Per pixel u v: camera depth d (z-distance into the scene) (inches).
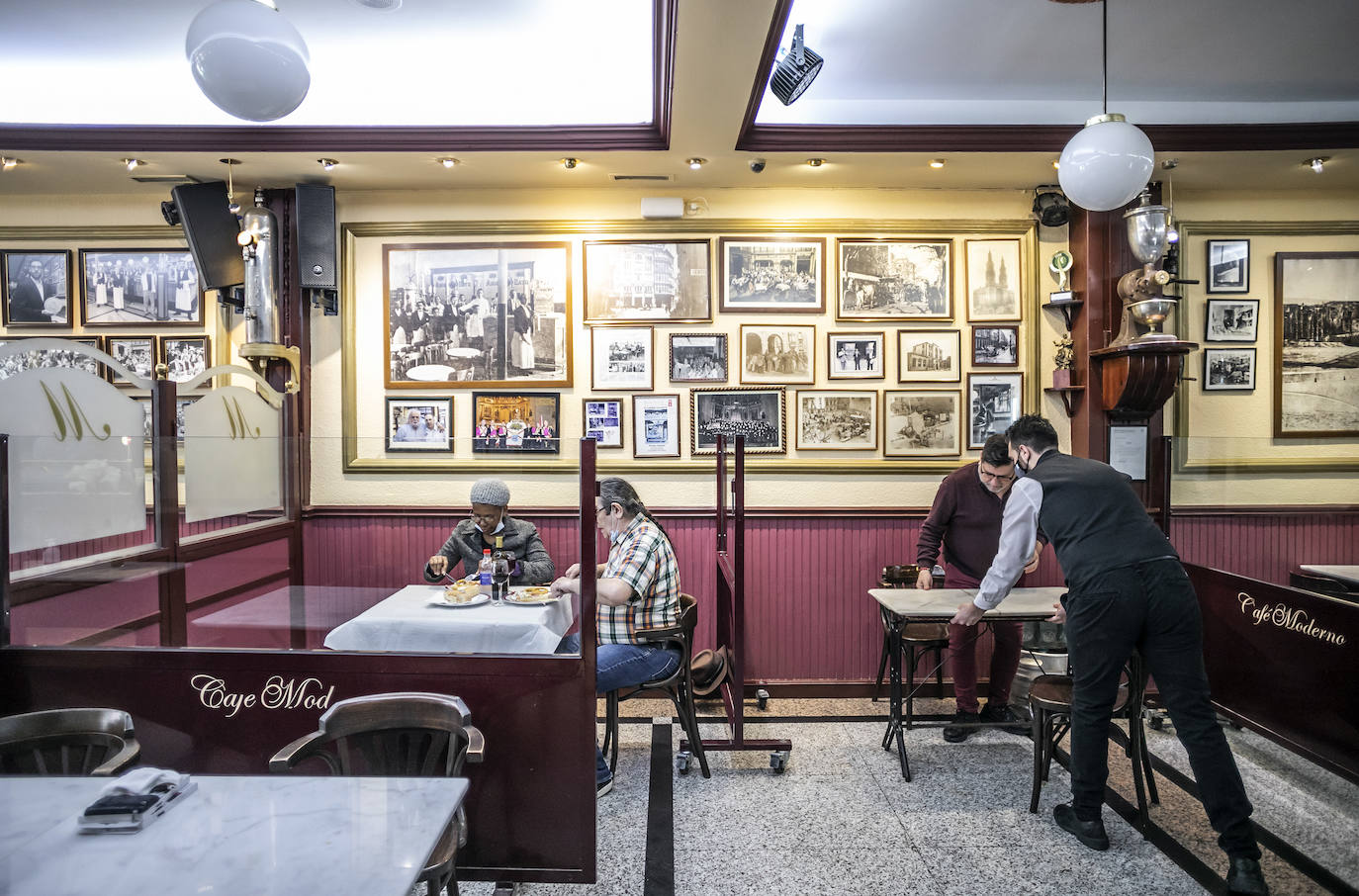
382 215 177.6
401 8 126.3
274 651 100.3
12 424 104.6
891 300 178.5
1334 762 120.2
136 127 145.0
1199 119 158.2
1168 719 157.0
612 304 177.9
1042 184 175.2
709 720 160.2
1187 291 180.9
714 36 107.4
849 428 178.9
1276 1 121.6
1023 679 158.4
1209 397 181.5
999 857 106.4
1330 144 150.3
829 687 176.4
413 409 177.3
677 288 177.8
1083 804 109.2
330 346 177.2
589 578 97.0
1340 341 180.7
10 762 88.9
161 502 121.9
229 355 180.1
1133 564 103.2
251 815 61.5
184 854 55.2
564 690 98.0
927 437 178.9
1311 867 103.3
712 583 177.6
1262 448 180.5
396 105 157.6
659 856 106.9
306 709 100.0
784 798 124.6
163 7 125.3
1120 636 103.3
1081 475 110.3
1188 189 179.3
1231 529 156.8
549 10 127.5
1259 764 134.3
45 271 177.9
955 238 179.0
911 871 103.1
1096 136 117.3
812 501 178.9
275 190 172.2
